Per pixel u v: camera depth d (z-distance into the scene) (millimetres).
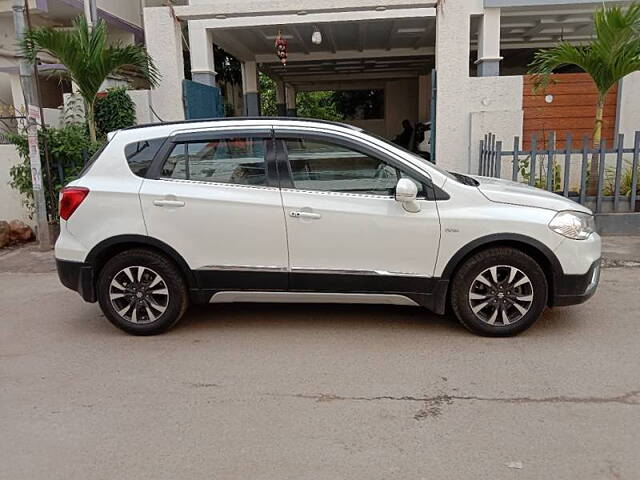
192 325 5062
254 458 3027
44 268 7449
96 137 9430
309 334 4758
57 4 13125
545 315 5043
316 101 31594
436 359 4191
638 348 4309
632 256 6895
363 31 12906
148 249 4730
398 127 24391
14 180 8820
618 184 8000
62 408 3625
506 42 14977
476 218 4406
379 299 4633
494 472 2852
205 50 10734
